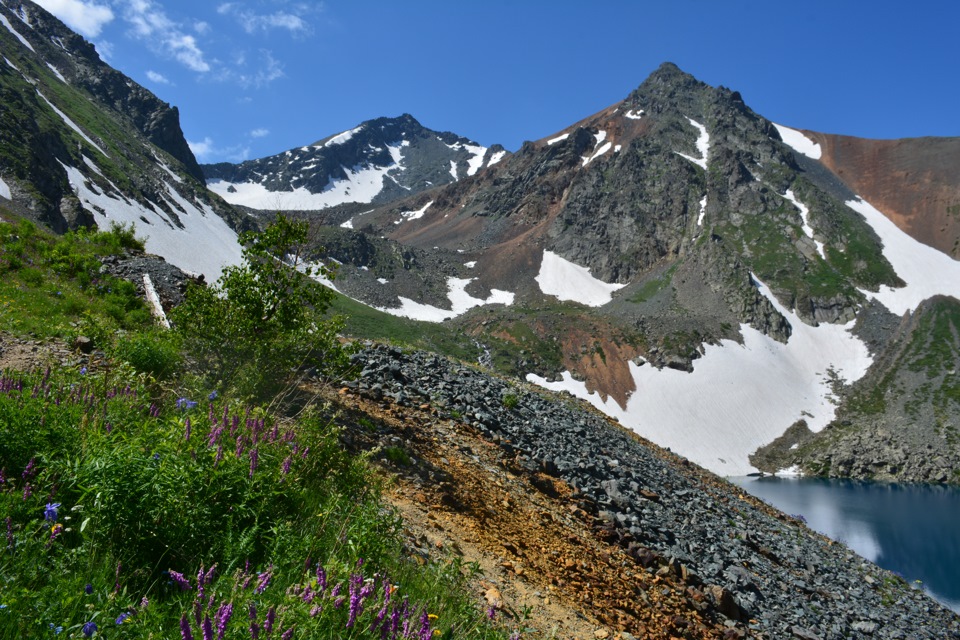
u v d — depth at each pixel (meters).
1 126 102.75
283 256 13.34
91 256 21.41
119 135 169.00
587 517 15.09
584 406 33.59
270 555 5.03
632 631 9.98
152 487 4.80
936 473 118.31
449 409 17.77
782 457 138.50
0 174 90.81
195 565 4.68
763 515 28.48
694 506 22.02
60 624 3.49
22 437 5.52
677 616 11.58
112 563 4.38
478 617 6.27
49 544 4.18
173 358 10.99
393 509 9.30
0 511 4.52
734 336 174.38
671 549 15.82
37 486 5.04
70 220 96.88
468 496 12.12
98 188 121.19
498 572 9.24
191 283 12.66
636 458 24.88
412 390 18.05
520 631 6.63
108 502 4.57
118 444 5.29
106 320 15.10
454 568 6.88
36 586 3.88
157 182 155.75
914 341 171.50
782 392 158.88
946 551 62.28
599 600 10.57
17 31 191.38
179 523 4.79
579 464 18.72
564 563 11.33
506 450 16.70
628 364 163.38
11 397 6.36
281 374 13.07
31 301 15.25
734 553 18.59
